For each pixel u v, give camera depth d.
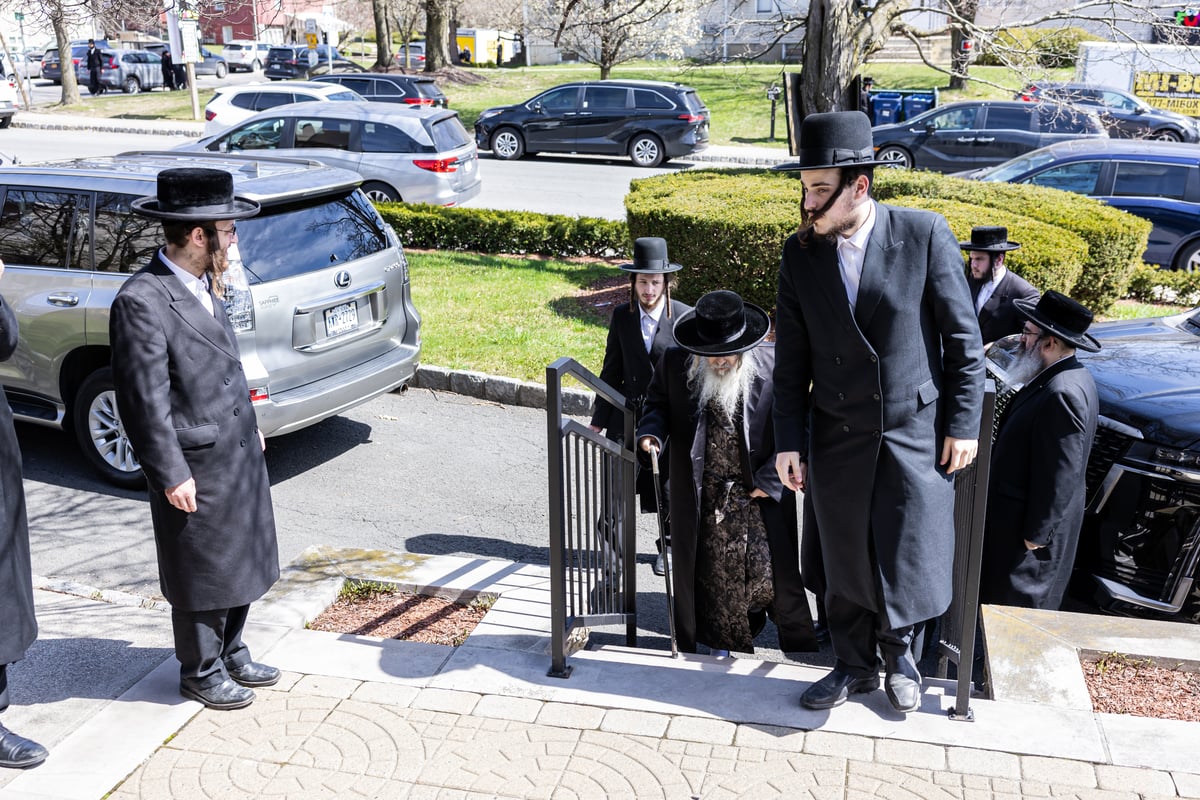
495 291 10.83
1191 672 3.88
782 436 3.55
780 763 3.38
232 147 14.95
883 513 3.36
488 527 6.00
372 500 6.34
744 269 9.30
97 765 3.39
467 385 8.29
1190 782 3.24
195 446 3.52
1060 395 4.34
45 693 3.83
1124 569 4.85
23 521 3.46
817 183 3.22
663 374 4.33
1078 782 3.25
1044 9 12.99
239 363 3.70
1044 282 8.55
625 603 4.55
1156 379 5.23
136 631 4.37
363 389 6.57
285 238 6.16
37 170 6.49
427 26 35.56
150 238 6.14
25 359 6.43
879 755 3.41
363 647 4.16
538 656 4.08
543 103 22.80
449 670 3.98
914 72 31.59
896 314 3.27
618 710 3.70
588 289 11.02
